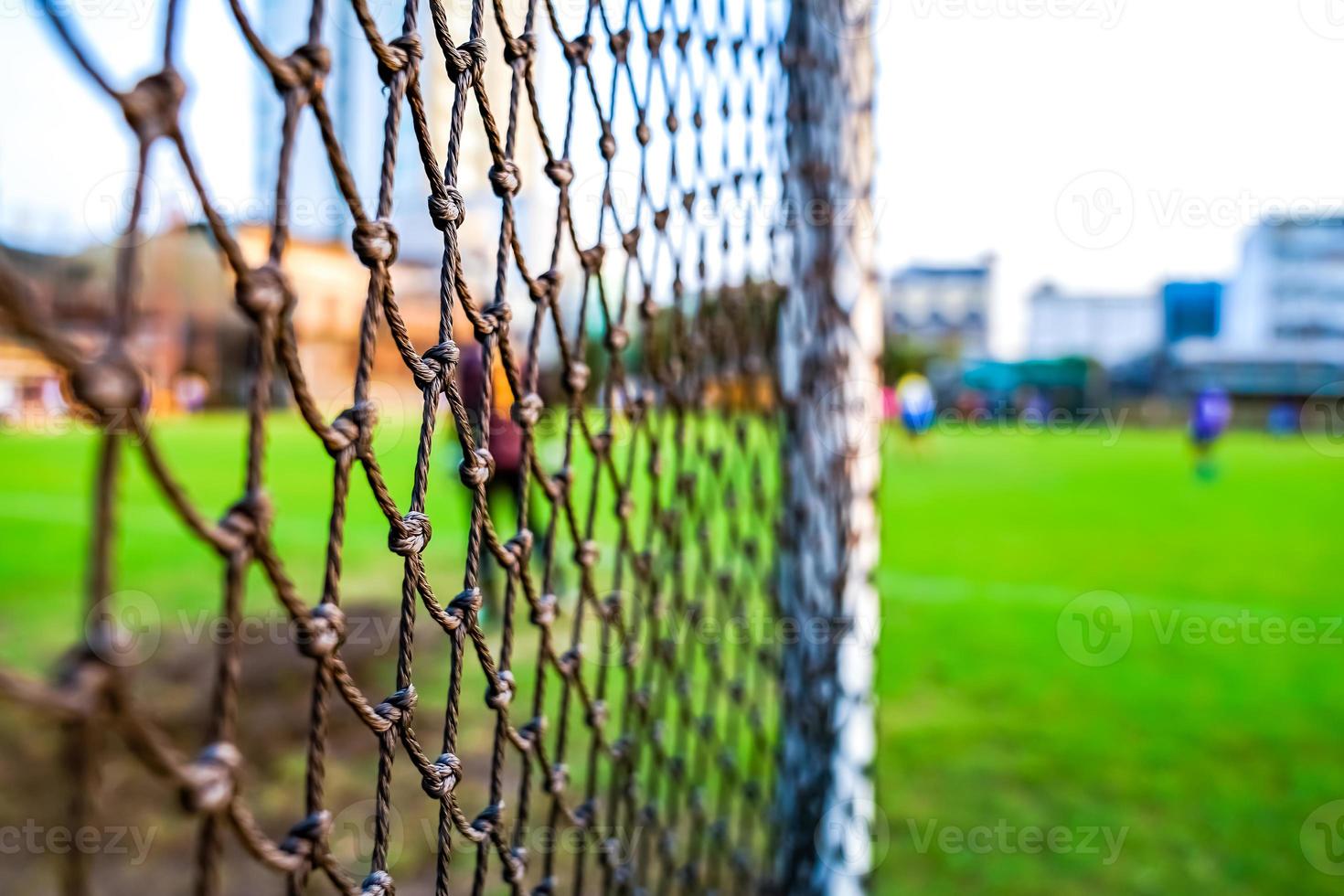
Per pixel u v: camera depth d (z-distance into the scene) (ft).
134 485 28.32
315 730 1.67
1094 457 50.57
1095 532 25.58
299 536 21.77
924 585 18.61
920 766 9.33
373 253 1.79
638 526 12.86
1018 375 96.12
